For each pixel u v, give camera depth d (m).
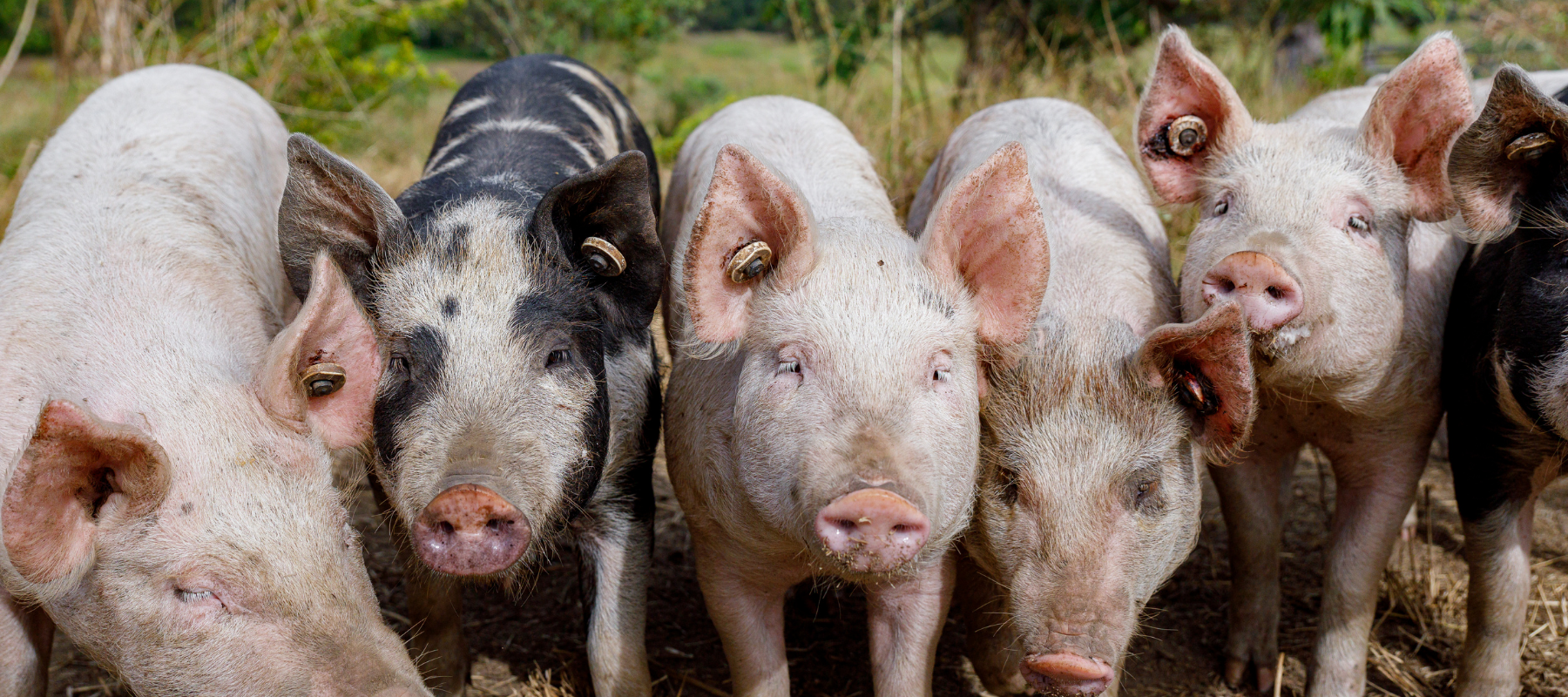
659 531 5.75
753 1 27.58
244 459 3.29
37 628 3.72
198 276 4.10
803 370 3.26
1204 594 5.23
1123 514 3.51
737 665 3.98
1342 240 3.86
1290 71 12.25
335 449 3.57
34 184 4.59
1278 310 3.60
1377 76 6.24
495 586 4.71
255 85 9.33
